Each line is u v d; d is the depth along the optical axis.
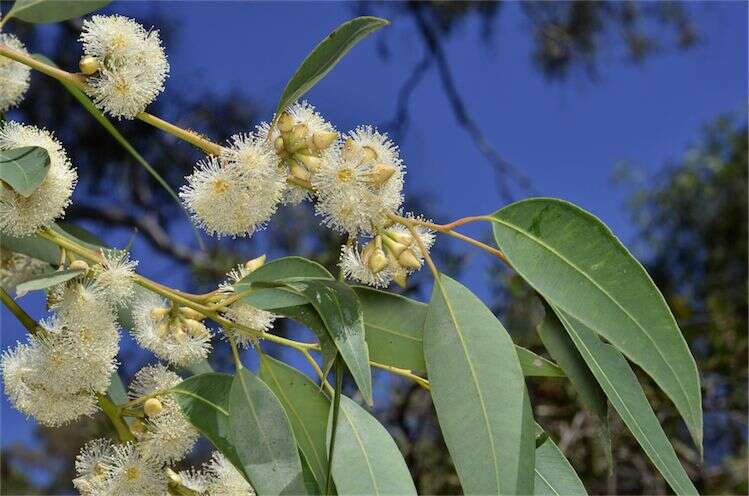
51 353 0.60
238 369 0.59
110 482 0.60
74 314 0.59
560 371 0.60
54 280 0.58
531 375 0.60
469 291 0.57
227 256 1.92
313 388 0.61
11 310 0.61
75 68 1.73
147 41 0.61
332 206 0.58
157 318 0.62
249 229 0.59
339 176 0.57
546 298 0.56
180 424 0.60
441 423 0.55
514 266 0.56
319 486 0.58
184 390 0.61
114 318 0.60
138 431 0.61
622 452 1.64
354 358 0.54
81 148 1.79
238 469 0.59
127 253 0.61
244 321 0.61
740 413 1.82
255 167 0.58
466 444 0.54
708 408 1.82
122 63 0.60
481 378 0.55
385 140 0.58
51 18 0.68
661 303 0.54
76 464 0.61
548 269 0.56
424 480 1.65
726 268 2.15
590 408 0.58
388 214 0.58
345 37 0.58
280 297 0.57
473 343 0.56
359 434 0.59
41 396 0.61
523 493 0.53
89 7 0.69
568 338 0.59
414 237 0.58
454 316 0.57
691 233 2.22
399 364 0.59
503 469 0.54
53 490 2.07
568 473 0.60
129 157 1.82
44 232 0.60
